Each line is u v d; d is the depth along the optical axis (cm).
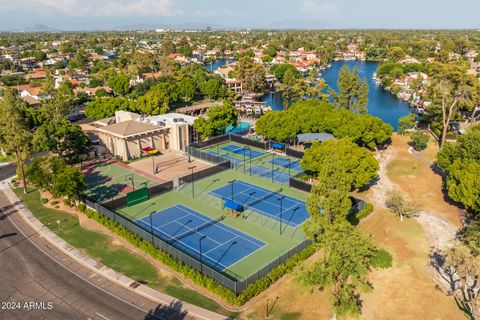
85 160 9125
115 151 9356
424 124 11912
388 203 6353
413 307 4144
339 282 4091
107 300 4309
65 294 4406
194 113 14138
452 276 4647
